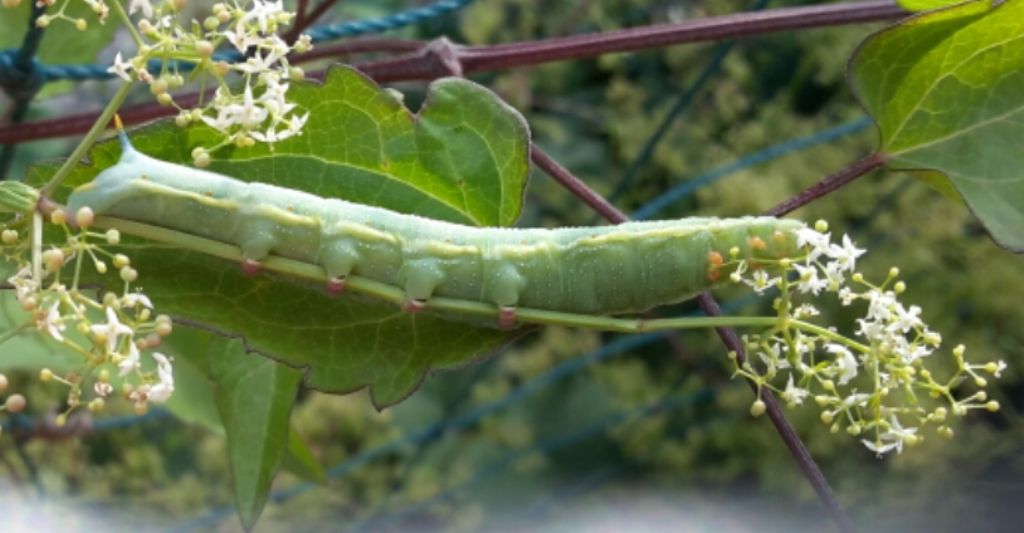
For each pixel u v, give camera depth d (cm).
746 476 33
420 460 33
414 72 16
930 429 30
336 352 14
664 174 33
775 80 35
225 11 12
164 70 12
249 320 14
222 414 15
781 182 31
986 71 14
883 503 31
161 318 12
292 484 32
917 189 31
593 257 13
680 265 13
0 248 12
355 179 14
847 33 33
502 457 33
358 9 31
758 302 30
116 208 13
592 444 33
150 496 30
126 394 12
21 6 17
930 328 31
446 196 14
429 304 13
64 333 16
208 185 13
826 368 13
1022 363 31
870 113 14
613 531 32
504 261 13
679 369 33
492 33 34
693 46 34
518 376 34
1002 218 14
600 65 34
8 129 16
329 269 13
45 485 28
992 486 30
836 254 13
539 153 15
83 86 26
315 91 14
